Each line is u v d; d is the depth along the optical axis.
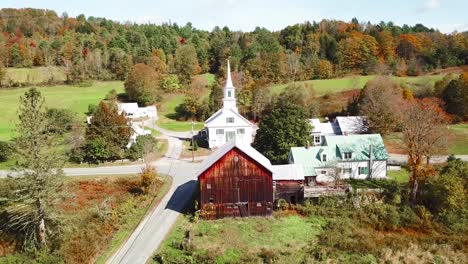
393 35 194.75
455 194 52.59
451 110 111.56
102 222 49.66
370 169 66.00
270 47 189.38
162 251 44.31
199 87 150.75
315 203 56.19
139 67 146.12
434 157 72.56
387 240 48.09
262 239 47.53
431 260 44.81
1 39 193.88
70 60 185.50
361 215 53.12
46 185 42.12
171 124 119.94
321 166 63.47
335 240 47.31
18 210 42.34
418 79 143.75
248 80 152.50
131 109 128.00
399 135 93.00
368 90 105.44
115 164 76.94
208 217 52.31
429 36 197.50
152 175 62.47
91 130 78.06
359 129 89.88
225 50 184.62
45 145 42.50
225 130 88.38
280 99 118.38
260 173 52.47
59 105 133.75
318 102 123.81
